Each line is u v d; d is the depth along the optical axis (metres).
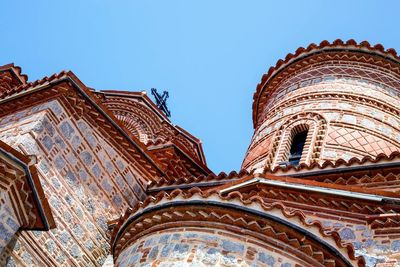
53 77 15.60
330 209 12.91
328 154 18.31
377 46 21.77
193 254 10.70
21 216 12.62
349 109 20.05
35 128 14.41
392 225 11.86
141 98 28.61
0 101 16.20
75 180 15.10
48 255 13.59
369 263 11.38
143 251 11.49
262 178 13.86
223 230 10.93
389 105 20.47
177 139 27.34
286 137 19.88
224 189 14.17
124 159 16.97
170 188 16.80
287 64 22.98
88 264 14.71
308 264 10.31
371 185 13.73
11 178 12.20
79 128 15.67
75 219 14.67
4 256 12.40
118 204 16.30
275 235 10.58
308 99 21.00
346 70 21.78
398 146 19.09
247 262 10.31
